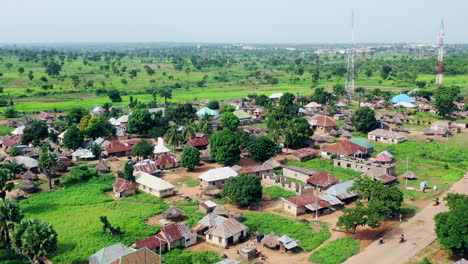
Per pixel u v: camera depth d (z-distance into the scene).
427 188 124.31
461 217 79.06
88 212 107.56
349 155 154.38
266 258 84.31
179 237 89.94
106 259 79.88
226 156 143.50
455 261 80.94
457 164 148.75
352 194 116.38
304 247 88.50
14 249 87.50
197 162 144.88
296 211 106.50
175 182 134.50
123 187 122.19
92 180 134.38
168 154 164.88
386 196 100.44
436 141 182.38
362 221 91.06
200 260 80.69
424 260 79.94
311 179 127.31
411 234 93.75
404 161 155.00
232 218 97.88
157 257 81.25
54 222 100.62
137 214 106.00
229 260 79.88
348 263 81.06
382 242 89.81
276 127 172.88
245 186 109.12
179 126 197.50
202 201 116.88
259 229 97.00
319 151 164.50
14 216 81.38
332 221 103.06
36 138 173.88
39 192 125.12
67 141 163.50
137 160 159.50
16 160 148.38
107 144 168.62
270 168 141.50
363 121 195.88
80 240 90.88
